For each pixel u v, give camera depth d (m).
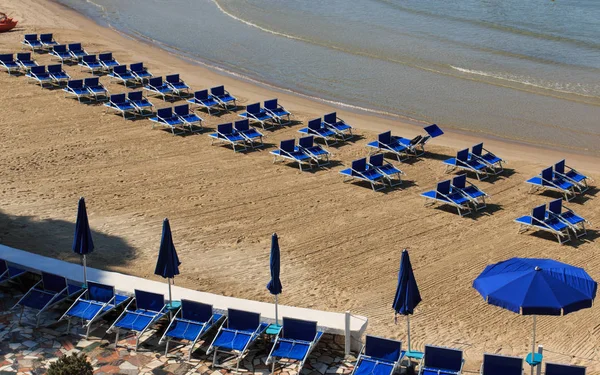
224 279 16.25
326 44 39.28
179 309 13.63
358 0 51.50
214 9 47.56
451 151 24.59
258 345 13.13
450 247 18.06
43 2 47.28
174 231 18.45
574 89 32.72
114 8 47.03
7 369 12.24
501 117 28.77
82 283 14.29
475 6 50.31
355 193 21.03
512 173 22.91
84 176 21.52
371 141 25.22
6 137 24.30
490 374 11.71
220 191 20.84
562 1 52.50
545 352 13.91
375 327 14.55
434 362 12.02
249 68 34.66
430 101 30.52
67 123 25.78
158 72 33.00
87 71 32.25
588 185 22.05
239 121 24.28
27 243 17.34
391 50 38.41
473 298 15.80
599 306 15.58
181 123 25.16
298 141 24.41
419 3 51.00
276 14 46.50
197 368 12.52
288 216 19.47
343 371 12.49
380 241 18.23
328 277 16.50
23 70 31.59
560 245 18.28
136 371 12.38
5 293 14.61
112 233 18.14
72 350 12.90
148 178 21.52
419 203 20.50
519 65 36.44
